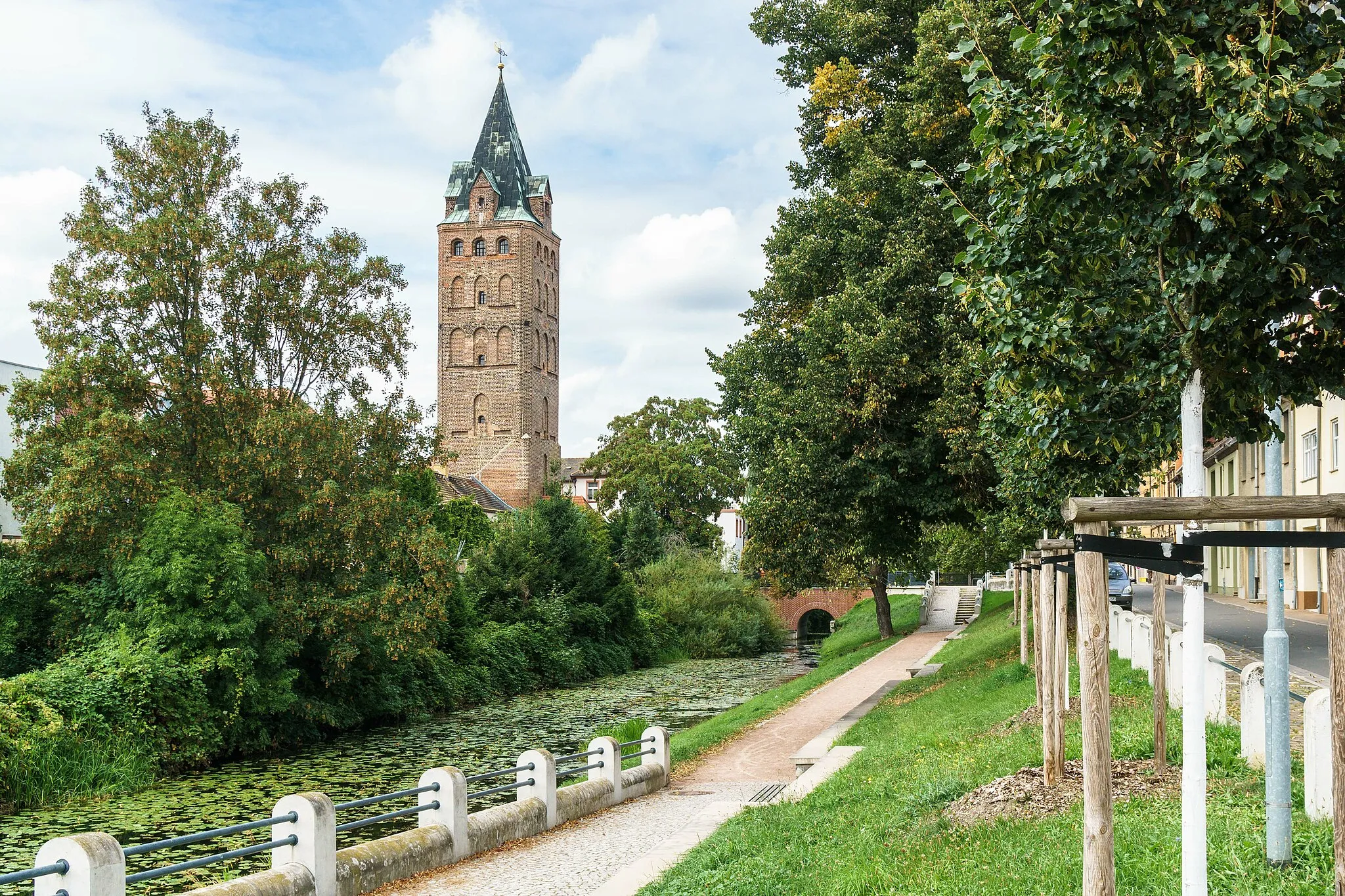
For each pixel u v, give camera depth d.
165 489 30.94
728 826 12.67
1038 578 15.57
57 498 29.48
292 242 36.41
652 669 58.25
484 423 110.25
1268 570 6.66
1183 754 5.07
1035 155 6.32
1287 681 6.56
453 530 61.22
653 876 10.54
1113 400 7.96
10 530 41.75
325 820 10.39
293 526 33.91
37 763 23.53
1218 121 5.27
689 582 68.94
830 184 30.91
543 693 46.97
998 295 7.07
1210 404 6.84
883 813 10.84
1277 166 5.18
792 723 26.28
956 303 24.08
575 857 12.55
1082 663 5.25
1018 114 6.51
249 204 35.47
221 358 32.72
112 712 26.38
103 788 24.31
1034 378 7.06
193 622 28.73
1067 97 5.93
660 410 91.25
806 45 31.12
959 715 18.64
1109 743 5.19
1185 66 5.32
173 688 27.84
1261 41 5.10
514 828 13.70
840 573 46.44
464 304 111.25
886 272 24.89
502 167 112.94
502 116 114.06
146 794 24.56
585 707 41.50
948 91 24.98
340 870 10.53
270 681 31.16
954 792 10.70
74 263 32.69
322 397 35.75
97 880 8.02
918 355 24.94
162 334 33.25
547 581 55.31
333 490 32.88
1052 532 18.02
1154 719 10.02
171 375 31.98
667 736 19.14
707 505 88.12
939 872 7.71
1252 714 9.55
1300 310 5.83
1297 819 7.42
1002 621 40.78
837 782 14.03
